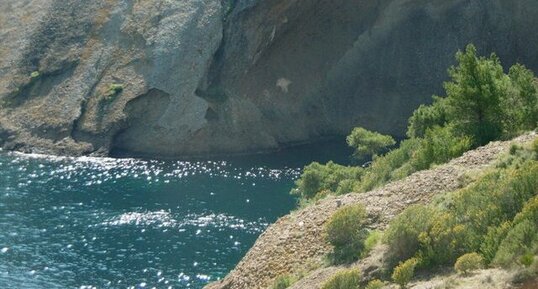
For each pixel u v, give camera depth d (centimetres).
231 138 6650
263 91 6931
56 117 6619
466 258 1684
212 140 6594
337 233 2138
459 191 2070
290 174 5856
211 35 6712
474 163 2367
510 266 1597
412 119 3834
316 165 4153
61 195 5088
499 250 1656
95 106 6588
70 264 3847
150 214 4666
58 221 4531
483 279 1577
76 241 4188
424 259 1786
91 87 6694
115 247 4091
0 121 6719
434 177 2300
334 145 6988
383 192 2339
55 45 6994
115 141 6550
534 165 1942
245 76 6794
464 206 1933
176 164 6191
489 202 1889
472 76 3089
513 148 2286
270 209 4778
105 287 3559
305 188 4119
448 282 1612
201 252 3994
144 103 6562
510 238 1659
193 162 6294
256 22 6669
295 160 6469
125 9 6981
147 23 6825
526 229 1655
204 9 6788
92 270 3769
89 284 3591
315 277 1998
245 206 4850
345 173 4034
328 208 2381
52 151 6444
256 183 5509
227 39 6738
